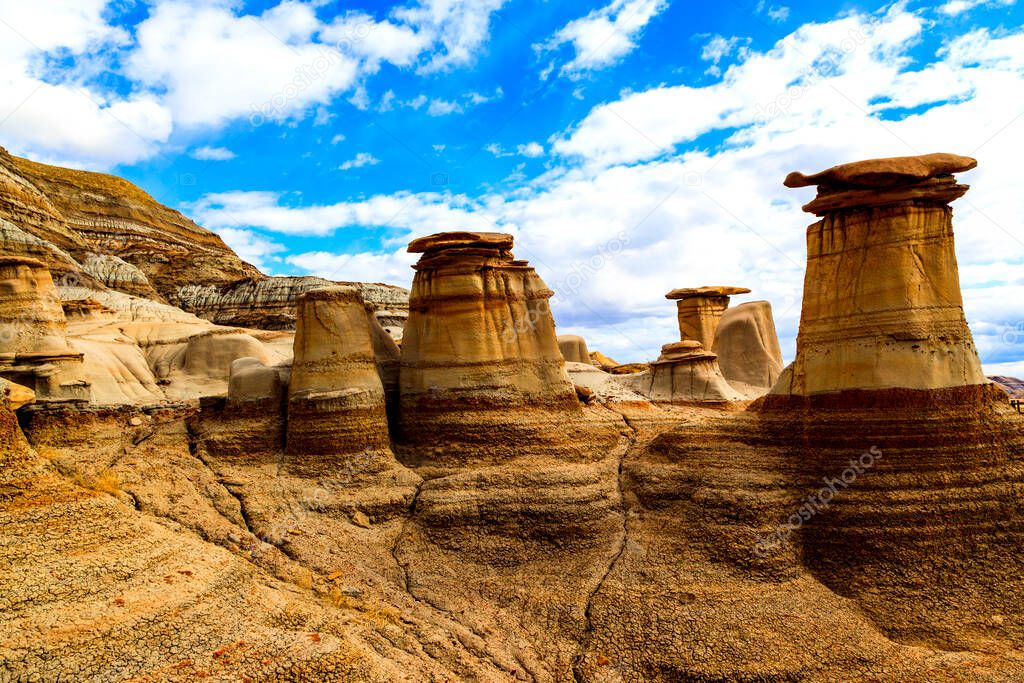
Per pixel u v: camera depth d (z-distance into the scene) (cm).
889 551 1911
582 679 1683
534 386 2700
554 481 2345
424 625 1783
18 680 1157
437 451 2538
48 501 1476
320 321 2583
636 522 2231
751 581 1916
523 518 2242
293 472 2412
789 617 1786
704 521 2094
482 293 2689
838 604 1845
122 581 1403
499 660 1711
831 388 2161
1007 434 2036
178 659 1289
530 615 1912
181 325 4022
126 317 4153
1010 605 1797
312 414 2473
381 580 2011
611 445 2736
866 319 2131
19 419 2531
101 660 1233
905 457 2006
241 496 2259
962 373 2066
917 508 1934
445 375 2631
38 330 2758
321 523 2208
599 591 1945
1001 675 1591
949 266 2134
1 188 4653
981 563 1870
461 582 2066
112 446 2541
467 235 2703
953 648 1712
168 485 2247
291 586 1823
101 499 1580
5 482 1441
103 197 7331
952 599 1819
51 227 5006
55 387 2628
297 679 1331
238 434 2527
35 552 1366
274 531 2094
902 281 2103
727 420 2416
